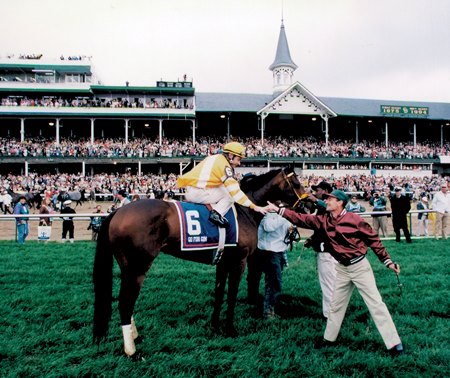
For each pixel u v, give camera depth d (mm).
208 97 41688
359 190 29391
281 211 3859
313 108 38281
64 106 35156
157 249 3639
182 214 3783
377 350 3699
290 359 3455
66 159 33344
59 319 4391
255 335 3969
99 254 3652
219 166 3969
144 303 5031
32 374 3188
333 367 3357
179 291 5676
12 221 19312
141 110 35688
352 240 3648
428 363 3457
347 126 43562
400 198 10992
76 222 18281
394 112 39812
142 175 33062
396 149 39969
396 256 8586
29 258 8289
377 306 3631
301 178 31594
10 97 35500
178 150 34719
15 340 3736
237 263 4105
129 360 3426
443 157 39094
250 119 40750
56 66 39375
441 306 4941
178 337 3945
